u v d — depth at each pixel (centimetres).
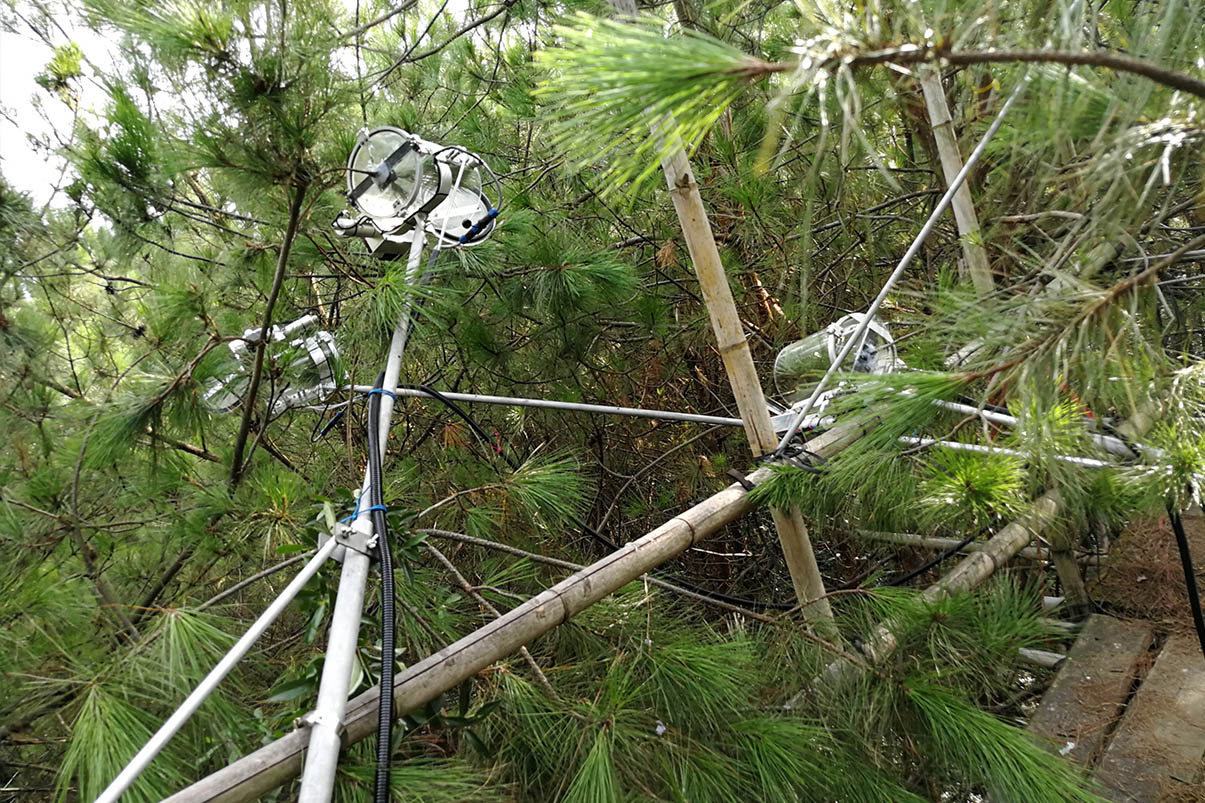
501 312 341
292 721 167
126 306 324
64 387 287
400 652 174
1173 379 138
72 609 193
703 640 222
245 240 297
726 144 325
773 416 267
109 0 188
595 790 167
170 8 182
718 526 221
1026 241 240
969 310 134
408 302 218
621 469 411
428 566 292
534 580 289
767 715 210
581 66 95
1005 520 278
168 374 241
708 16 335
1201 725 223
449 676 166
